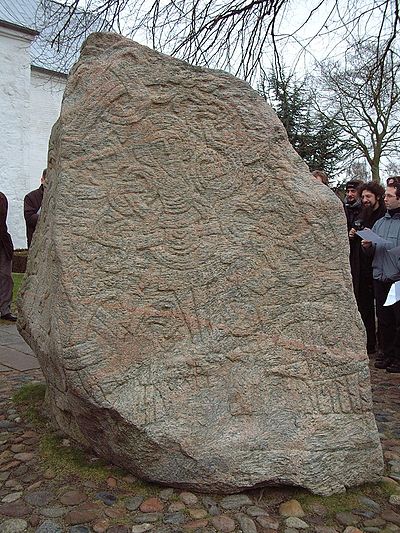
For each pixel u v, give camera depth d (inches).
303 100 466.0
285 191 105.5
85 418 97.3
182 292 99.3
